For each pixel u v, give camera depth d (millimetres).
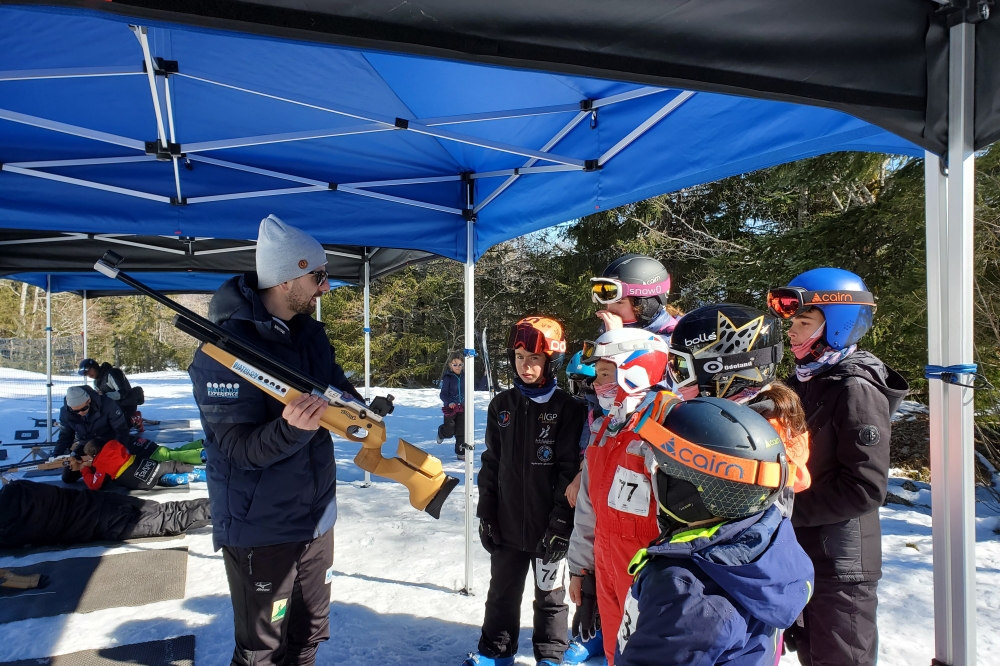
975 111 1641
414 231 4293
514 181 3875
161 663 2990
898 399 1972
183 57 2814
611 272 2592
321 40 1106
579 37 1288
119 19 998
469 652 3133
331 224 4207
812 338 2023
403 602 3734
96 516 4801
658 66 1353
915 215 6211
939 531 1702
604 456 1951
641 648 1176
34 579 3895
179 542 4836
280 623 2217
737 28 1412
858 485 1827
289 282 2240
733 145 2547
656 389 1924
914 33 1603
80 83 2963
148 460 6441
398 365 25406
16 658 3023
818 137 2236
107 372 9586
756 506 1216
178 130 3527
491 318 20234
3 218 3604
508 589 2826
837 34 1513
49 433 10039
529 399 2723
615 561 1837
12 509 4555
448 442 10219
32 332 28562
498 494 2836
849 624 1874
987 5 1606
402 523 5344
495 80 3002
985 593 3553
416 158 3984
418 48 1170
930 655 2926
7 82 2910
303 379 2023
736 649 1162
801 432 1658
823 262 7086
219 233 4062
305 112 3408
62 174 3676
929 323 1750
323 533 2375
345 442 9766
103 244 7129
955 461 1664
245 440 2055
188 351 31312
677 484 1282
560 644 2791
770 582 1163
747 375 1706
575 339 13492
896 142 2318
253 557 2156
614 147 3057
